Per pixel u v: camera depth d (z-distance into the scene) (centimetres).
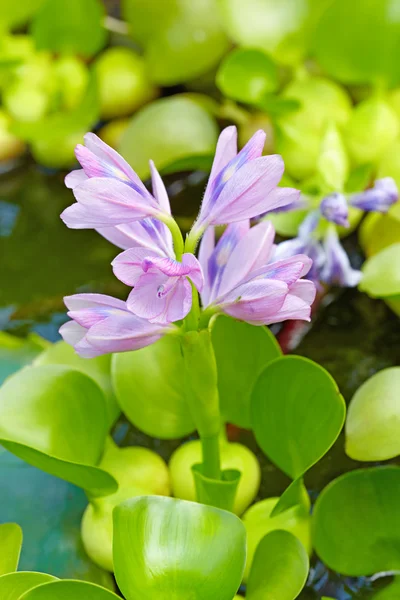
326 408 102
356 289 125
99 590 98
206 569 99
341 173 118
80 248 132
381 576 108
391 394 106
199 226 97
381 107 126
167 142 128
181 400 108
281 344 122
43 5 138
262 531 106
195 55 137
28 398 105
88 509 108
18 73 138
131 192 95
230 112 135
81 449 105
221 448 110
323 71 134
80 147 95
